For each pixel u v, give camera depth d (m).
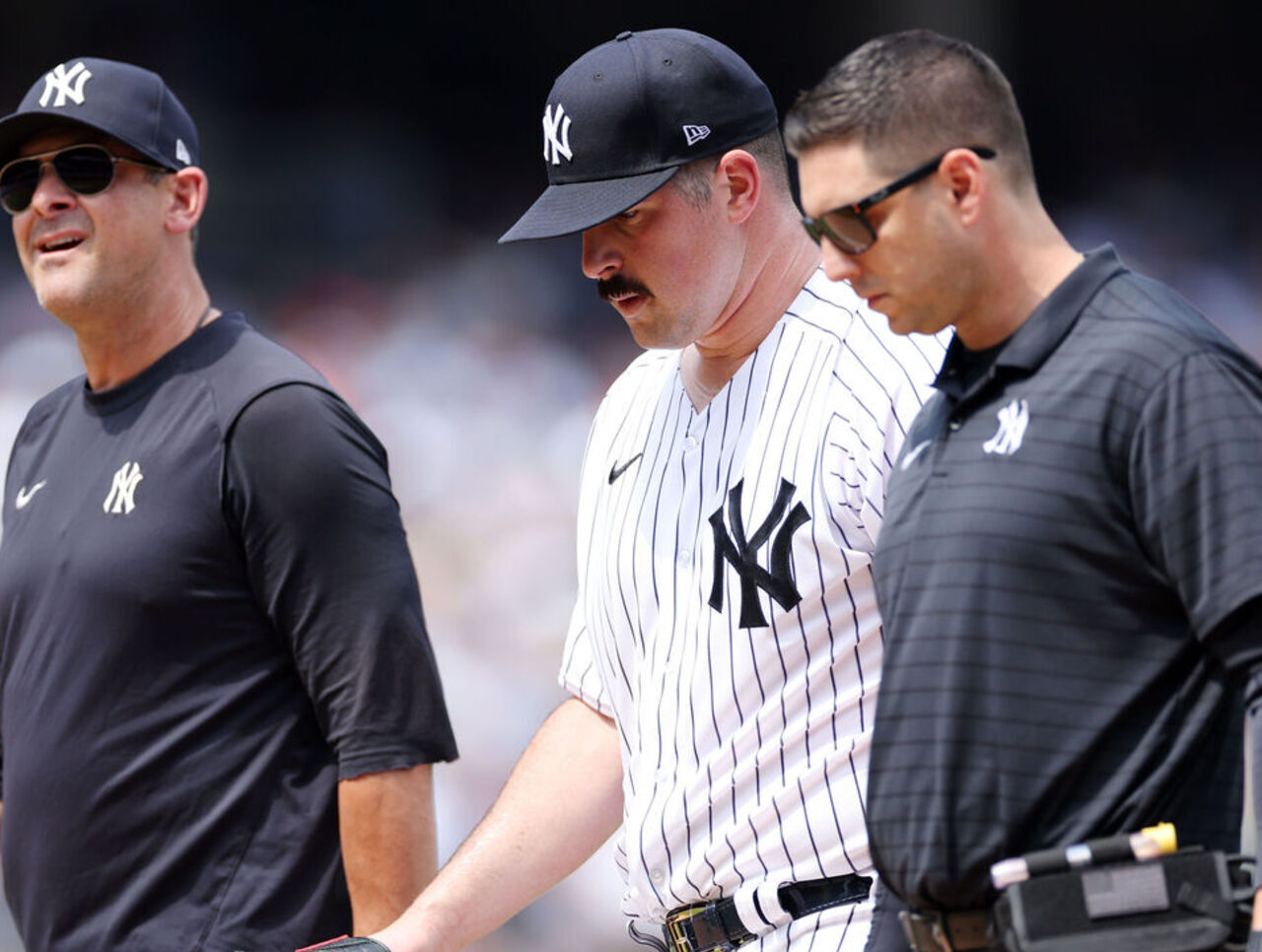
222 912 11.75
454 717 38.56
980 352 9.16
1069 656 8.55
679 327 11.12
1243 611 8.09
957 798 8.62
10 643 12.60
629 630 11.47
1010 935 8.27
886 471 10.31
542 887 11.98
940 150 8.77
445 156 64.81
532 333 53.94
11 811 12.36
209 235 59.88
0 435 44.78
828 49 65.19
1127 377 8.50
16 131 12.66
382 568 12.09
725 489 10.99
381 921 11.81
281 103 63.50
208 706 11.92
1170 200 62.38
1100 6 63.66
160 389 12.53
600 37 66.00
